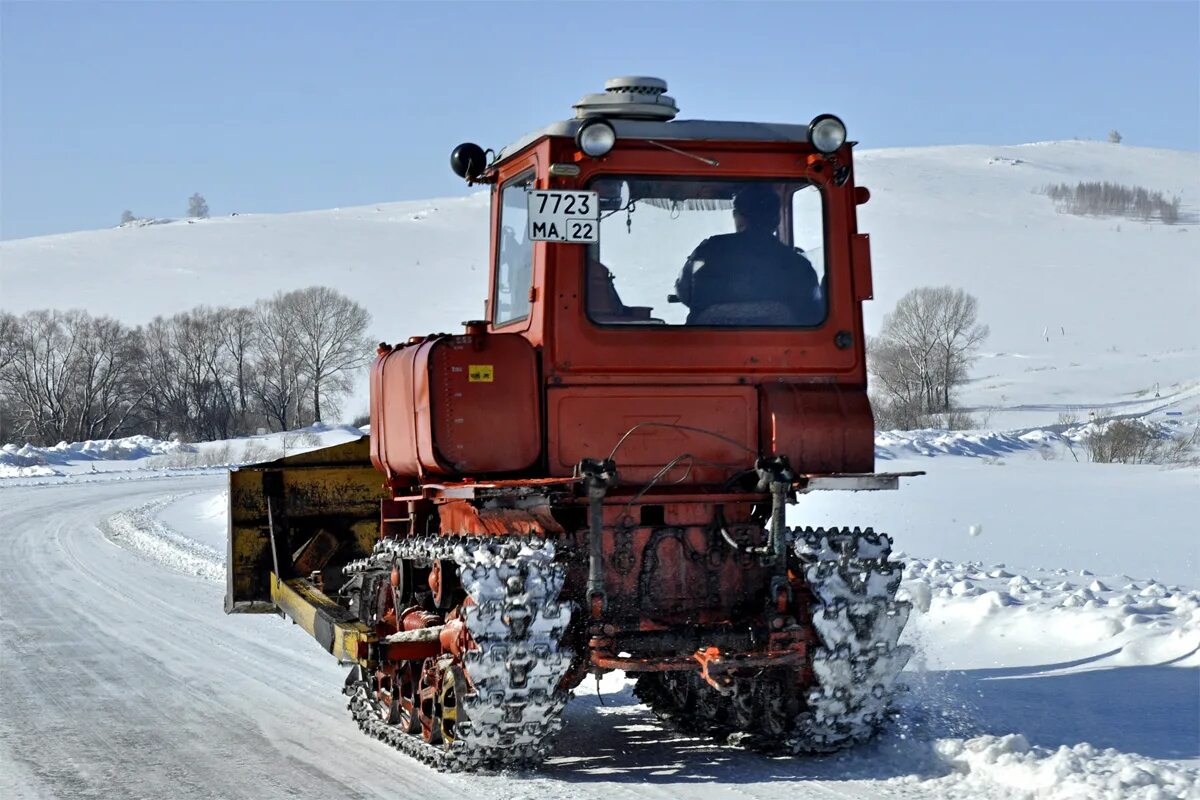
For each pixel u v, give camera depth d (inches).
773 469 269.1
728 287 281.4
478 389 269.6
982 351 3976.4
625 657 263.7
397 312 4736.7
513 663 253.9
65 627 515.5
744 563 280.7
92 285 5497.1
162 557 783.1
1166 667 355.3
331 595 399.5
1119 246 6023.6
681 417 278.1
